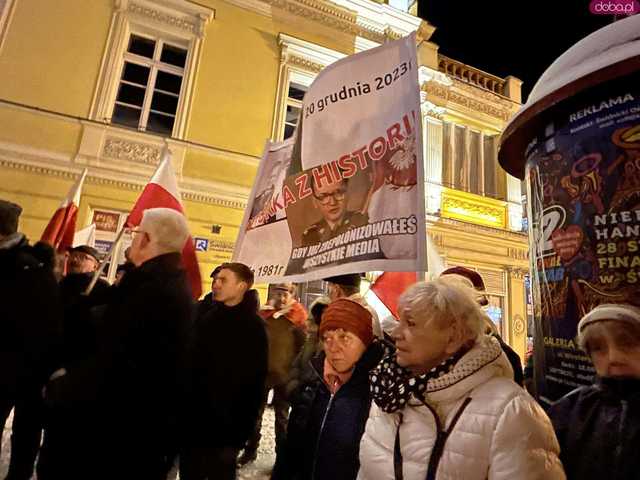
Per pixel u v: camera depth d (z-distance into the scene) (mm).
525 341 8523
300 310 3756
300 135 2410
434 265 2777
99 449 1405
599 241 1090
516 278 8734
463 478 953
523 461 910
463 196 8656
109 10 6430
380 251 1776
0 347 1847
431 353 1076
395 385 1109
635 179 1031
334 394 1491
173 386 1563
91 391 1403
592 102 1146
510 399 986
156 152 6363
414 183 1726
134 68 6633
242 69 7125
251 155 6867
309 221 2258
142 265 1651
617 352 1029
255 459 3396
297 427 1697
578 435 1095
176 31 6805
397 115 1878
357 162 2025
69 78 6020
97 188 5910
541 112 1272
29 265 1956
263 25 7426
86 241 5008
